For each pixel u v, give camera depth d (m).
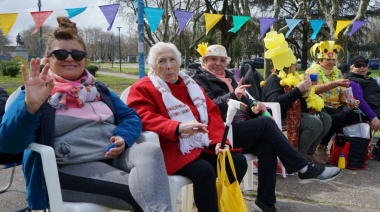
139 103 2.75
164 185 2.03
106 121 2.41
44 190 2.12
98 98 2.48
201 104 2.93
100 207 2.11
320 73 4.57
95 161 2.23
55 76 2.33
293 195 3.48
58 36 2.33
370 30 30.39
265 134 2.94
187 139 2.61
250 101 3.38
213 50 3.59
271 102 3.93
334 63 4.67
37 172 2.11
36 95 1.90
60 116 2.20
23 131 1.94
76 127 2.25
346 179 3.99
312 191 3.60
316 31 6.02
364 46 32.59
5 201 3.27
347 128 4.46
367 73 4.99
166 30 19.50
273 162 2.93
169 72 2.86
